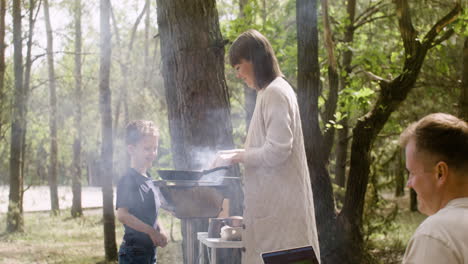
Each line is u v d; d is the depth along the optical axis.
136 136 3.50
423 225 1.51
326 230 7.66
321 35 10.55
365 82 11.94
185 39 4.49
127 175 3.46
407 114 13.97
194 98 4.46
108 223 10.91
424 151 1.55
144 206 3.44
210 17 4.55
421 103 14.09
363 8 14.57
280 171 2.80
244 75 2.98
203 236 3.23
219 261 4.07
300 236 2.78
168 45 4.58
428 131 1.55
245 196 2.87
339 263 7.67
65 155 26.66
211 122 4.46
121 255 3.45
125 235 3.48
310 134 7.47
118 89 17.14
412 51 8.13
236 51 2.94
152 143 3.51
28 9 15.33
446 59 12.48
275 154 2.69
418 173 1.58
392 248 10.30
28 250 11.98
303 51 7.35
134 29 16.59
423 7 12.26
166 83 4.65
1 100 14.41
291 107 2.79
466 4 8.58
